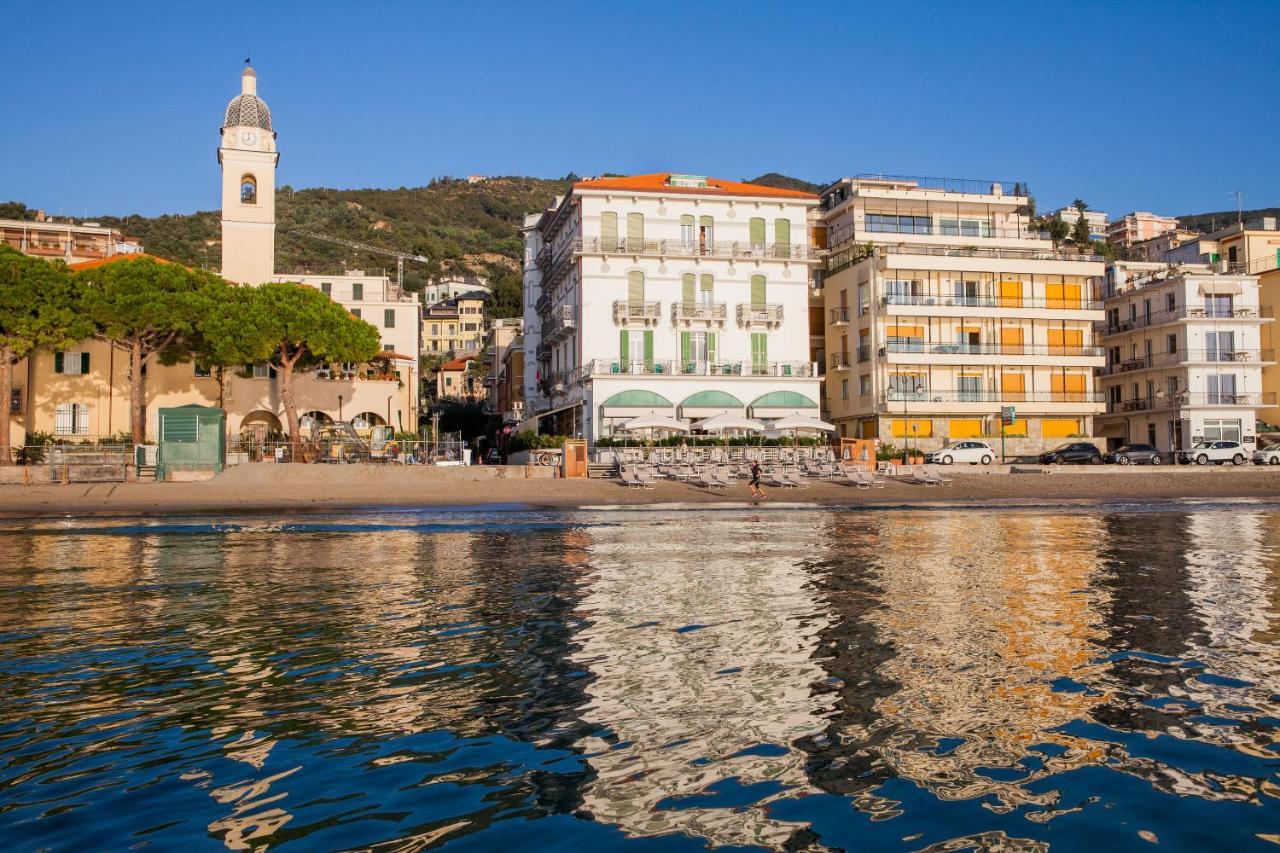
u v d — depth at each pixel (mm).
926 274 65375
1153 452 59250
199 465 44125
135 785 6734
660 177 68000
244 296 49938
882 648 10938
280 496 38438
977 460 57969
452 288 179000
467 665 10266
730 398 58906
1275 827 5926
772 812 6180
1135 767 7016
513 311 161125
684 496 39938
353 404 58094
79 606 14141
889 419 64125
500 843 5711
